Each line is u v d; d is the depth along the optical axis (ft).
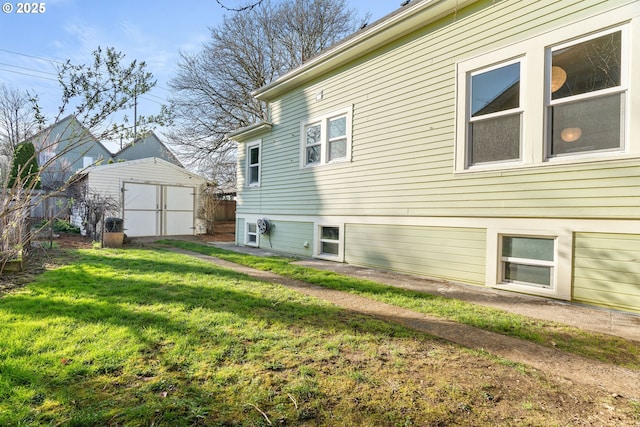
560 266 13.52
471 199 16.24
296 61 58.85
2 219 15.87
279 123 28.99
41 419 5.31
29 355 7.41
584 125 13.02
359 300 13.32
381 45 20.57
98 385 6.33
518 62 14.79
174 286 14.24
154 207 44.11
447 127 17.25
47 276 15.72
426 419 5.62
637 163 11.78
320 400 6.09
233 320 10.12
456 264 16.79
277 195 29.01
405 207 19.15
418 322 10.73
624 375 7.43
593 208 12.75
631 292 11.99
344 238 22.75
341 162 23.12
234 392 6.25
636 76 11.78
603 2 12.49
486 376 7.16
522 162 14.56
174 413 5.57
